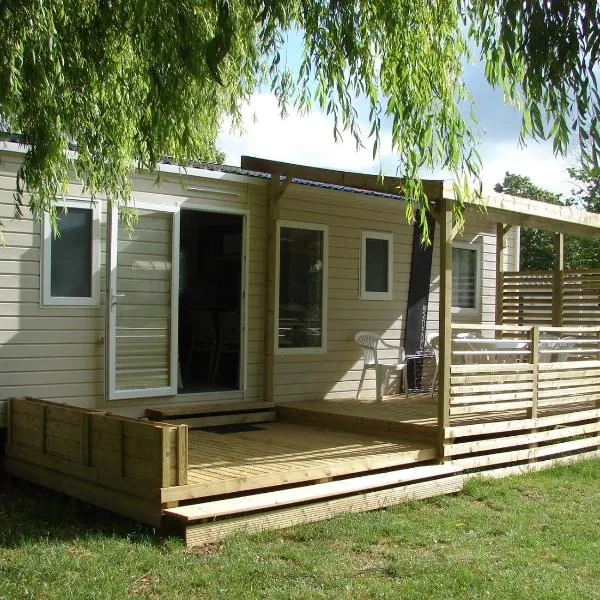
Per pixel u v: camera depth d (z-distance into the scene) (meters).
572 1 4.13
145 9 4.77
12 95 4.64
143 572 4.65
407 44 5.41
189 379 9.87
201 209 8.45
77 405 7.46
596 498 7.10
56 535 5.39
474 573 4.81
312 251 9.59
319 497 5.96
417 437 7.62
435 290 10.99
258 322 9.05
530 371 8.29
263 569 4.73
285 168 8.76
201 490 5.54
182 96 5.44
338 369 9.83
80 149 5.43
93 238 7.55
